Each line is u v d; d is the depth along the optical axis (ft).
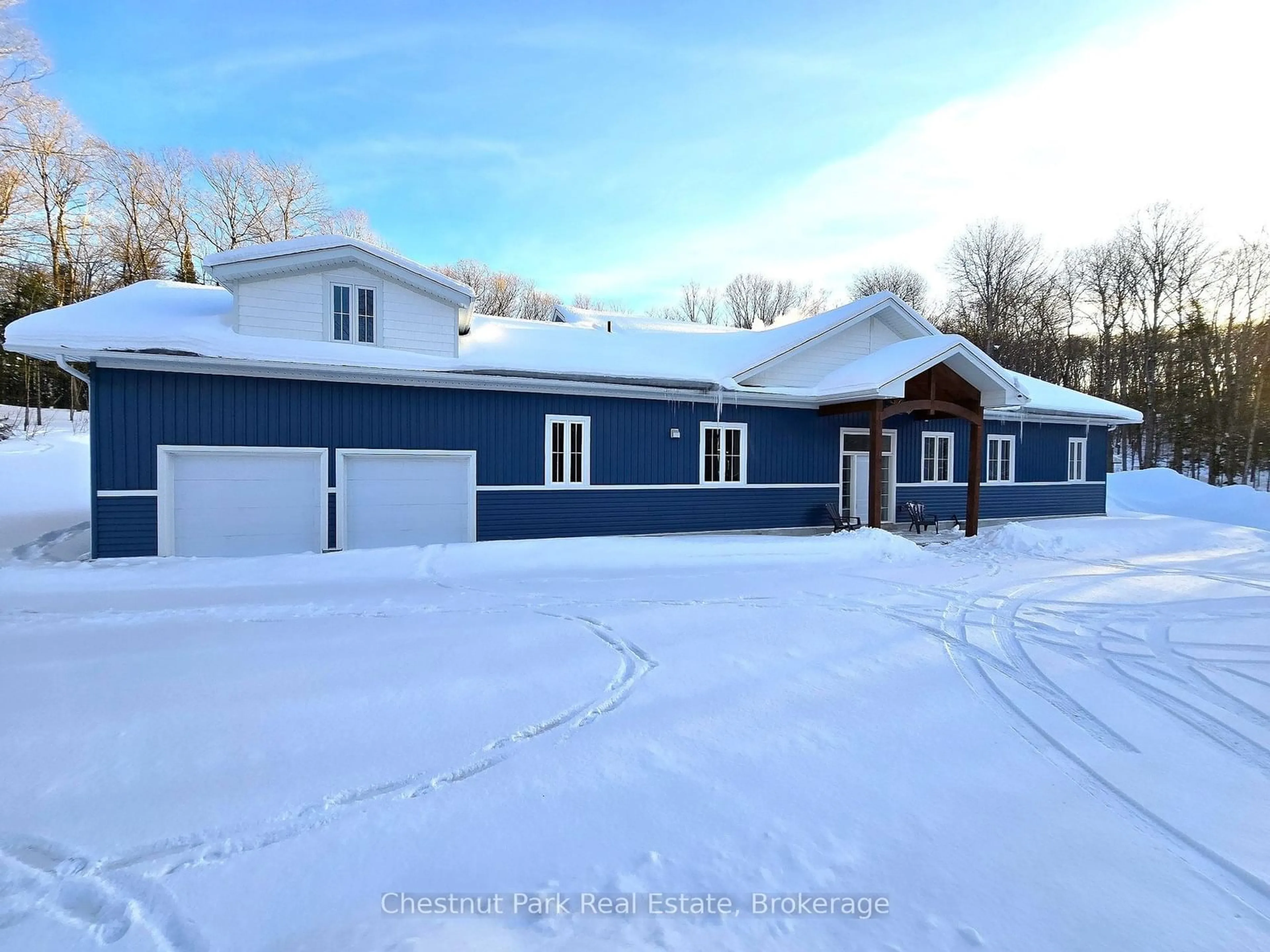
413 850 9.26
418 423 38.40
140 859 9.00
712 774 11.65
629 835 9.69
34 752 12.14
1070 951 7.50
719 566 34.30
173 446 33.35
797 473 50.19
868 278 184.03
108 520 32.32
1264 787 11.69
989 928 7.86
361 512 37.50
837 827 10.03
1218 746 13.41
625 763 12.00
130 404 32.65
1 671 16.55
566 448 42.39
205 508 34.24
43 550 36.99
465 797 10.73
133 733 12.98
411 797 10.71
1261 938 7.74
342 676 16.37
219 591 26.27
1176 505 75.00
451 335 39.73
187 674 16.46
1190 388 119.34
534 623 21.91
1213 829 10.27
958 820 10.32
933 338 47.62
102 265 111.24
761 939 7.61
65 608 23.29
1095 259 137.49
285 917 7.88
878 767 12.11
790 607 24.91
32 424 84.38
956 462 58.08
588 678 16.49
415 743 12.67
